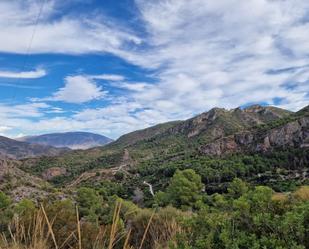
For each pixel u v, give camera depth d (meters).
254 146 135.25
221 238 2.87
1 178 85.38
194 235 3.22
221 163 120.50
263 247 2.65
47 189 81.44
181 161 146.88
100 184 133.75
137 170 164.62
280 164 112.00
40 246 2.87
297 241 2.75
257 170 108.75
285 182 87.06
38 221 3.13
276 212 3.33
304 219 2.88
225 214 3.33
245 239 2.83
